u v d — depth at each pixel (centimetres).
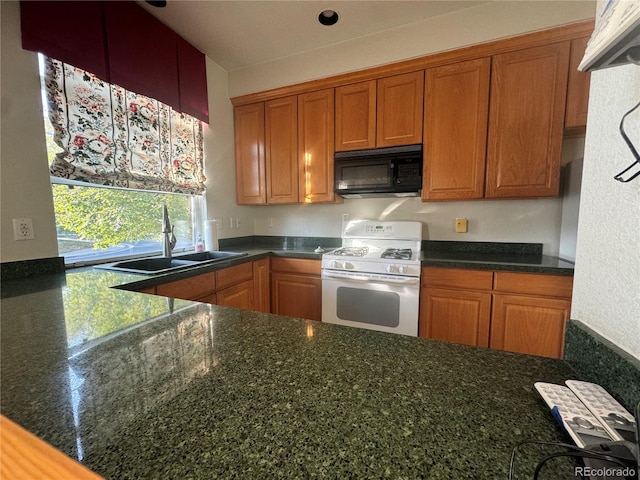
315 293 236
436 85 208
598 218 52
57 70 151
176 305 97
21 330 76
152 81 196
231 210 286
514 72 188
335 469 34
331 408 45
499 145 194
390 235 251
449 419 42
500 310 180
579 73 175
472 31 193
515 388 49
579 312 57
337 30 216
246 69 267
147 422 42
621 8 35
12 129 137
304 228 298
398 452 36
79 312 90
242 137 280
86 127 164
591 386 47
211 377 53
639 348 43
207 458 36
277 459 36
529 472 33
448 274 192
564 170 201
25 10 137
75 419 43
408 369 56
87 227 176
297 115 255
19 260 141
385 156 224
